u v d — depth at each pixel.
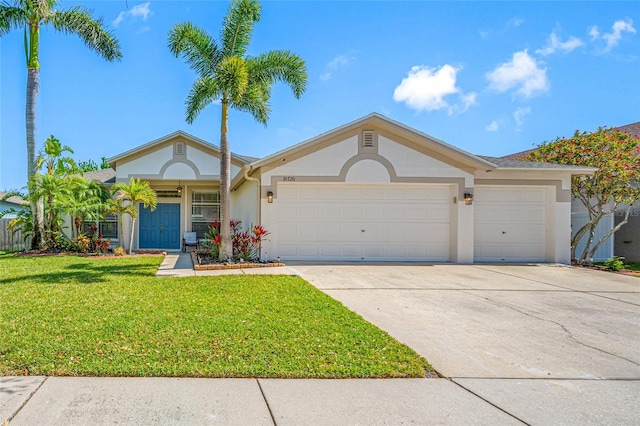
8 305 6.03
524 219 13.36
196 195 18.33
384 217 12.68
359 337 4.83
